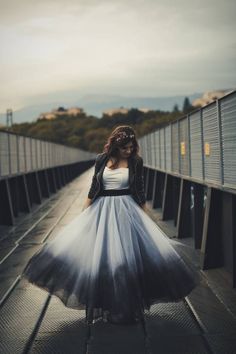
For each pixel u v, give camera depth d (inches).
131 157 135.0
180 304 145.3
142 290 125.0
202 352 110.2
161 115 5211.6
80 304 126.6
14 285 175.5
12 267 207.3
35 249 250.5
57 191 742.5
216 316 133.6
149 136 517.7
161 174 414.9
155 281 126.3
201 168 217.2
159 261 127.2
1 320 137.4
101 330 125.3
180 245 137.2
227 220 177.2
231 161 159.3
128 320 121.2
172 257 128.7
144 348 113.3
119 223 127.3
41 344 118.3
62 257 129.3
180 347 113.4
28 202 433.1
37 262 131.8
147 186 524.4
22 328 129.9
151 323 129.4
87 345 116.3
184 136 267.9
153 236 129.4
